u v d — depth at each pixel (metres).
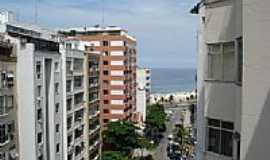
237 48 11.91
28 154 42.34
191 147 81.62
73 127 57.97
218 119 13.24
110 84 99.75
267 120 9.73
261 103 9.84
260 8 9.75
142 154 98.75
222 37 12.91
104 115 100.19
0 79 38.00
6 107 39.19
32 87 42.09
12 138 40.56
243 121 10.23
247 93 10.11
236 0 12.00
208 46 13.73
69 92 56.25
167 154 107.44
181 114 170.25
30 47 41.84
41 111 45.09
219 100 13.13
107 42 99.44
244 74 10.15
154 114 128.75
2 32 42.84
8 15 51.28
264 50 9.73
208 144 13.88
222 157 13.10
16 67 41.59
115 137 83.81
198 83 14.55
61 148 52.59
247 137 10.16
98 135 75.38
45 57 46.50
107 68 99.81
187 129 109.75
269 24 9.61
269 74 9.66
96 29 100.88
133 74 113.94
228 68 12.70
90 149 67.62
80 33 100.75
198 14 14.71
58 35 63.81
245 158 10.20
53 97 49.25
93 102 70.38
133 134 85.19
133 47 113.12
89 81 67.19
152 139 122.81
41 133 44.94
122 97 99.69
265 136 9.79
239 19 11.66
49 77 48.91
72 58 57.53
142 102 135.38
